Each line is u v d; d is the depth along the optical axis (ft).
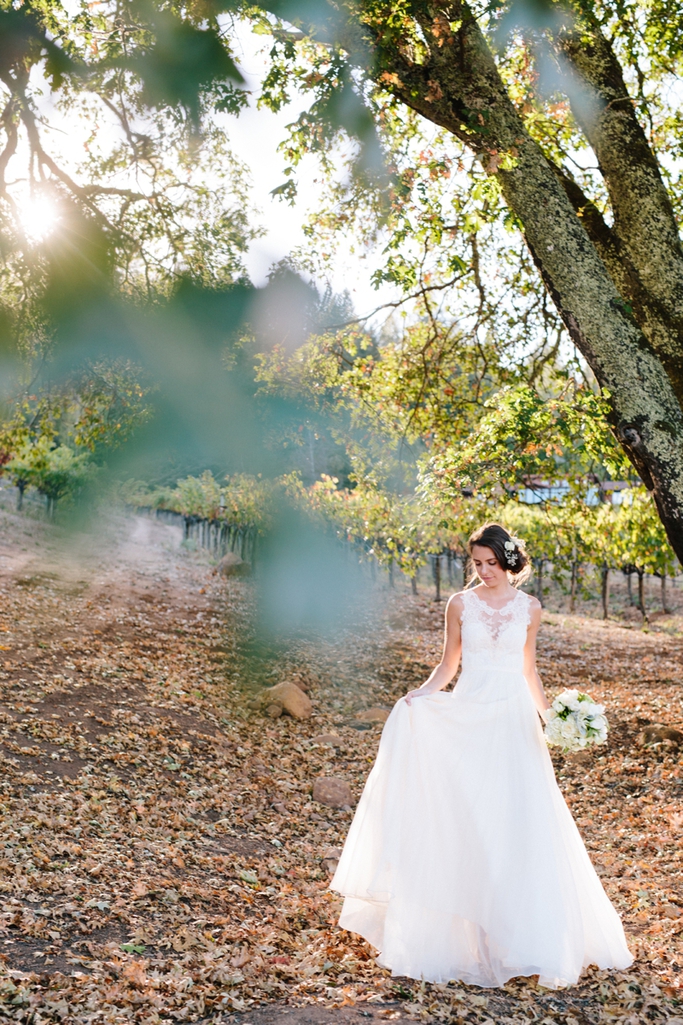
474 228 31.12
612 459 26.68
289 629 53.93
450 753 13.48
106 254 29.55
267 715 34.45
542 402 26.89
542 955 12.21
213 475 38.65
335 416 42.78
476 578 15.01
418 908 12.94
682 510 22.56
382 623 60.34
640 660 53.52
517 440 27.17
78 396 36.24
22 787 19.86
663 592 76.48
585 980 12.83
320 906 16.58
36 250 28.78
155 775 23.53
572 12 24.07
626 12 29.91
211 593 64.08
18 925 12.70
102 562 70.08
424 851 13.09
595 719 13.17
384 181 24.67
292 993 12.09
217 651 45.37
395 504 43.11
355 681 43.50
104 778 22.04
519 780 13.21
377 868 13.25
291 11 22.09
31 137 30.09
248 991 11.93
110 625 46.80
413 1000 11.91
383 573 77.82
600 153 26.16
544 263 23.47
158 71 24.90
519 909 12.45
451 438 39.01
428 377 39.47
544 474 37.14
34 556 65.77
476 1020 11.34
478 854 12.87
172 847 18.26
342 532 56.59
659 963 13.62
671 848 20.16
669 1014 11.83
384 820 13.35
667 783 25.08
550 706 13.91
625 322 22.98
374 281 27.14
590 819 23.34
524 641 13.74
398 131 33.47
